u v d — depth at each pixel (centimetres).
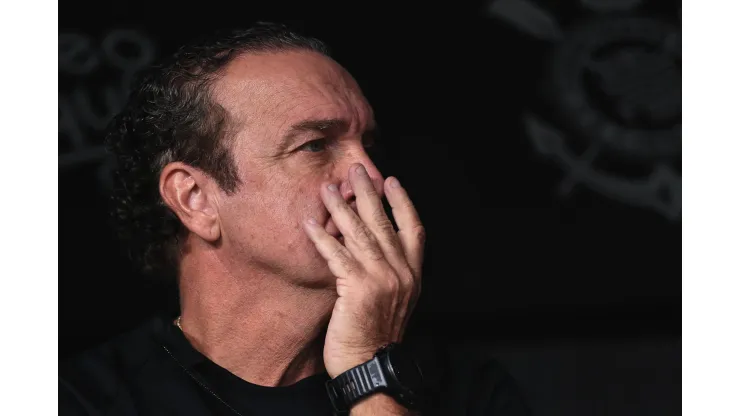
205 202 269
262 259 263
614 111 489
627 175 492
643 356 498
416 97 482
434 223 484
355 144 272
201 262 276
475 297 489
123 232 310
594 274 494
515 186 489
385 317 258
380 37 479
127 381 275
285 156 260
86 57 441
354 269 254
